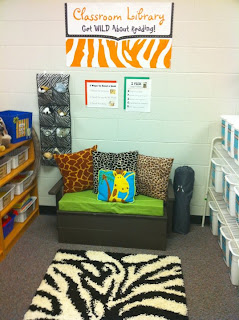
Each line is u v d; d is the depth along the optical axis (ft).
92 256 9.04
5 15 9.91
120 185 9.41
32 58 10.21
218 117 10.19
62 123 10.51
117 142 10.74
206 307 7.23
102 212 9.40
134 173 9.65
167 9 9.41
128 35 9.71
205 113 10.20
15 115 9.61
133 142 10.69
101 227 9.47
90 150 10.32
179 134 10.47
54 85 10.18
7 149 9.03
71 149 10.91
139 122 10.47
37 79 10.23
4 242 9.12
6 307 7.18
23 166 10.16
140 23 9.58
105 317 6.86
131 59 9.89
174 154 10.68
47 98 10.30
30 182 10.72
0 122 9.13
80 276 8.16
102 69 10.07
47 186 11.42
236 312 7.09
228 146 9.00
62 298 7.40
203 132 10.38
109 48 9.87
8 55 10.26
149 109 10.31
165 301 7.33
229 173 8.46
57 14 9.77
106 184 9.51
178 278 8.12
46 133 10.66
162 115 10.34
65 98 10.26
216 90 9.97
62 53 10.07
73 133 10.78
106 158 10.08
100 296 7.47
